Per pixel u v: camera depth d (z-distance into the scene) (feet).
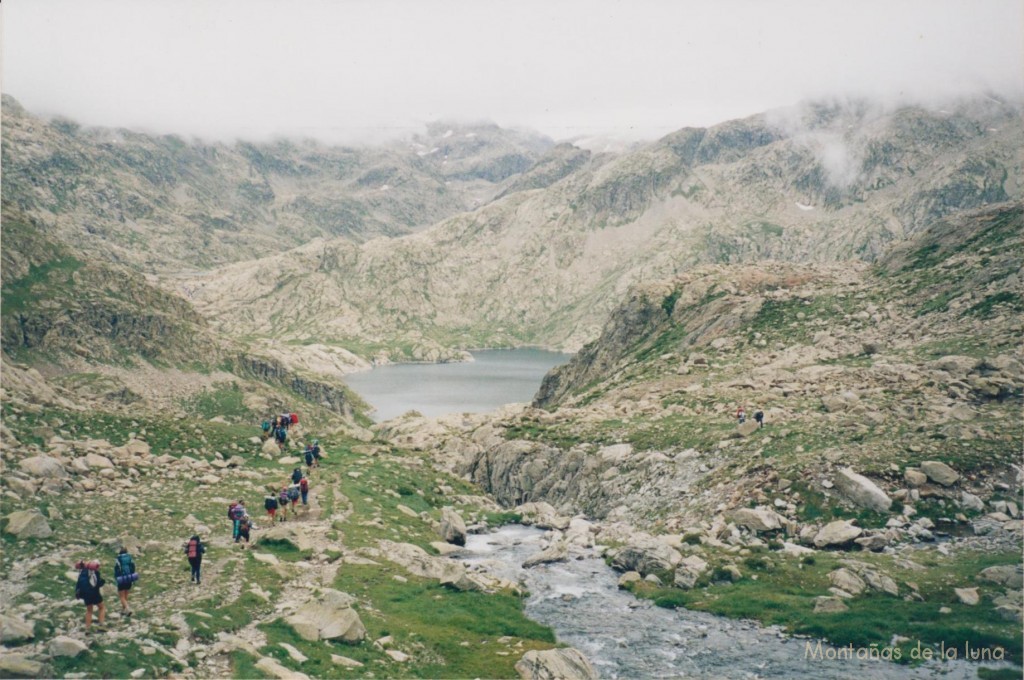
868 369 270.67
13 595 104.99
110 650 90.48
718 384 308.40
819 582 141.38
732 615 132.36
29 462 163.94
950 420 200.75
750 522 171.63
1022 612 116.78
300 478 194.80
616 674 111.34
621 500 223.10
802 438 207.41
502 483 279.49
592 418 302.66
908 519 162.09
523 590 151.33
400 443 350.23
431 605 136.46
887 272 417.08
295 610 118.42
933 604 126.31
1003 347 255.50
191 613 107.45
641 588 150.71
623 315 510.58
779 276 491.31
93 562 99.45
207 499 180.04
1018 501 162.81
